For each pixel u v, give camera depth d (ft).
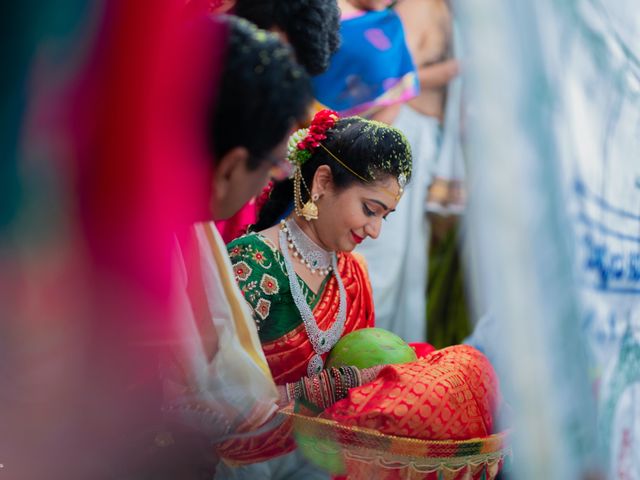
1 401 2.16
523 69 2.69
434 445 3.25
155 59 2.08
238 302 2.98
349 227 3.68
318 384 3.50
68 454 2.29
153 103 2.10
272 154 2.47
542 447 2.88
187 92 2.17
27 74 1.86
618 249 3.47
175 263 2.41
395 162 3.61
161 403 2.64
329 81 4.16
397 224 4.89
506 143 2.66
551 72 2.90
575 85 3.14
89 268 2.05
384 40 4.20
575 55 3.16
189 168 2.24
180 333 2.49
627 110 3.53
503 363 2.88
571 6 3.13
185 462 2.65
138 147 2.06
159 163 2.13
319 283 3.87
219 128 2.31
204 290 2.84
